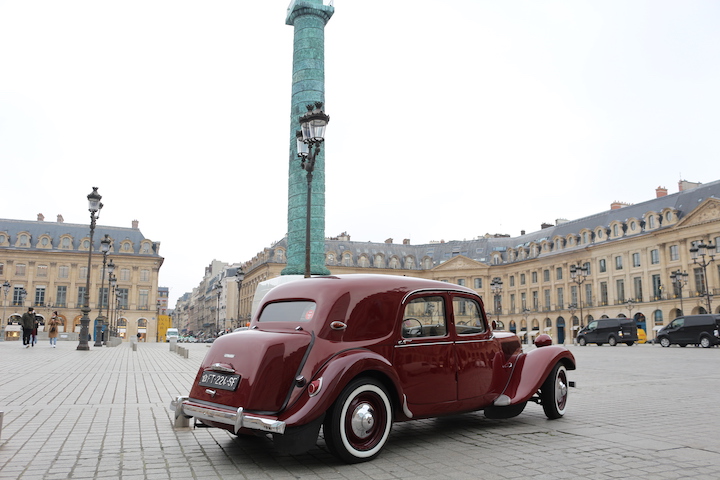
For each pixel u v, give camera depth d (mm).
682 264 53844
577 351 27828
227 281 102812
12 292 75875
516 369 6301
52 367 13859
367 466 4473
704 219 51750
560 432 5797
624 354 23359
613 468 4344
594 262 64938
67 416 6695
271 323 5262
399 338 5168
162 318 76688
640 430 5875
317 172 30141
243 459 4691
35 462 4539
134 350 26938
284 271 29844
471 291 6078
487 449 5043
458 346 5660
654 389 9594
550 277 71688
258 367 4566
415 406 5168
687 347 30766
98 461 4598
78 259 78750
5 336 53594
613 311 61469
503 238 84438
